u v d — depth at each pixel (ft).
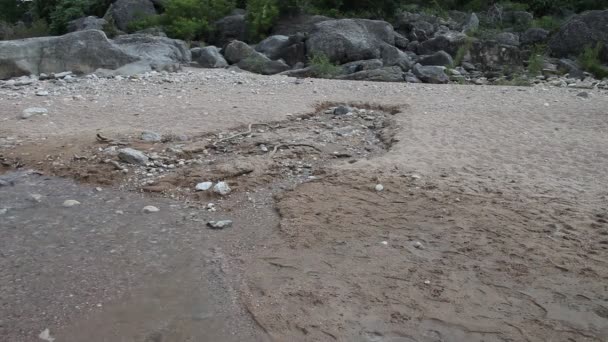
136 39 52.80
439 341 12.64
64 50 45.68
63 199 20.47
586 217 18.70
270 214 19.16
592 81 50.44
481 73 56.03
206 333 12.76
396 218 18.57
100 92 37.35
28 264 15.58
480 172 23.03
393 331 12.92
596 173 23.06
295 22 66.69
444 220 18.44
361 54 57.72
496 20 72.59
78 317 13.23
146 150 24.91
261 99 35.73
